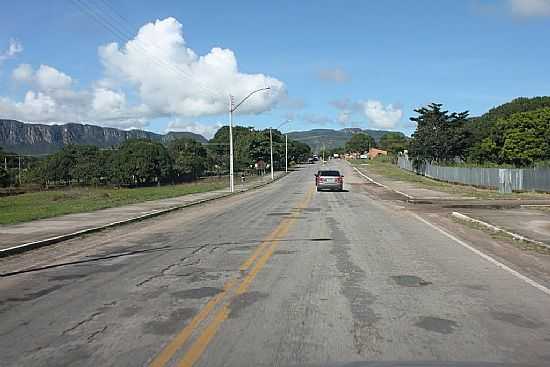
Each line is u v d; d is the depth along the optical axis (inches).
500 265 454.9
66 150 3469.5
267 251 529.7
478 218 854.5
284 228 735.7
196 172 3654.0
